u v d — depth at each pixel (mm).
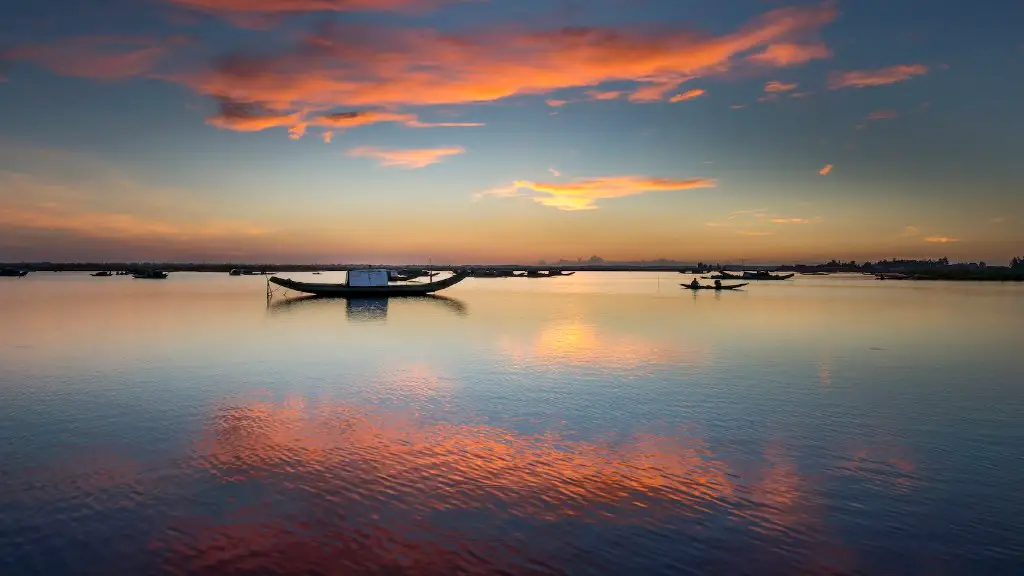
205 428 17578
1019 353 32688
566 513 12188
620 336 39125
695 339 37812
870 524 11828
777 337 39062
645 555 10672
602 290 109375
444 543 11000
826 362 29391
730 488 13461
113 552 10703
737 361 29516
